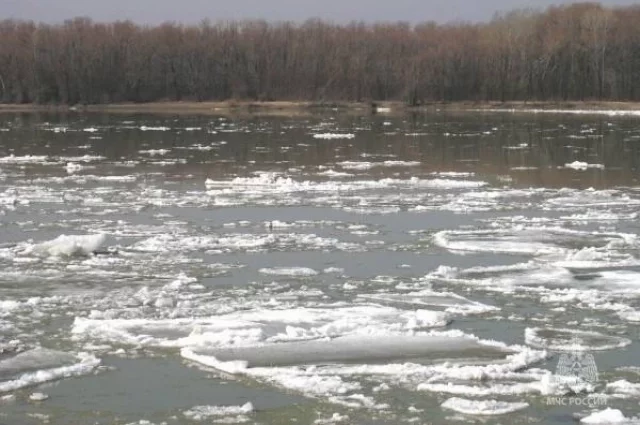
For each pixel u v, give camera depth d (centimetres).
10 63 8800
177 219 2252
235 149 4103
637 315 1422
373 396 1108
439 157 3769
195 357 1227
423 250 1891
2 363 1216
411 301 1509
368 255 1845
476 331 1355
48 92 8719
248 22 9681
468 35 9562
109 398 1107
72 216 2292
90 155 3841
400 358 1225
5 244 1939
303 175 3162
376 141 4525
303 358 1223
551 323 1392
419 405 1083
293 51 9131
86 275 1677
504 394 1116
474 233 2050
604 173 3219
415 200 2555
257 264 1766
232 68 9125
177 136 4859
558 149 4088
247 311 1443
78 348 1277
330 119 6575
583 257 1798
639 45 8781
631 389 1128
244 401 1097
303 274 1688
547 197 2620
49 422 1044
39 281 1634
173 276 1670
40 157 3709
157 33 9225
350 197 2606
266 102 8831
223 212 2350
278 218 2262
